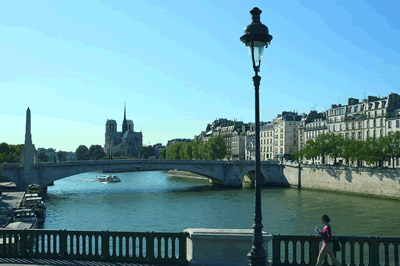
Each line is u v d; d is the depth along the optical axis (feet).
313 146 373.81
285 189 374.22
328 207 238.68
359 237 54.90
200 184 442.91
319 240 55.26
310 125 478.18
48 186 430.20
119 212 229.04
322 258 53.42
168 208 242.99
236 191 354.74
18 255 63.00
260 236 46.09
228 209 235.61
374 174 294.87
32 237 63.52
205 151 580.30
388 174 281.95
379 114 359.25
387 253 55.11
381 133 355.36
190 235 55.21
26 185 333.21
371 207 236.84
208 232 55.01
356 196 302.66
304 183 381.19
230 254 54.34
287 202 265.34
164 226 184.96
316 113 500.33
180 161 400.88
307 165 377.09
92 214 222.69
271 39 47.16
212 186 412.57
